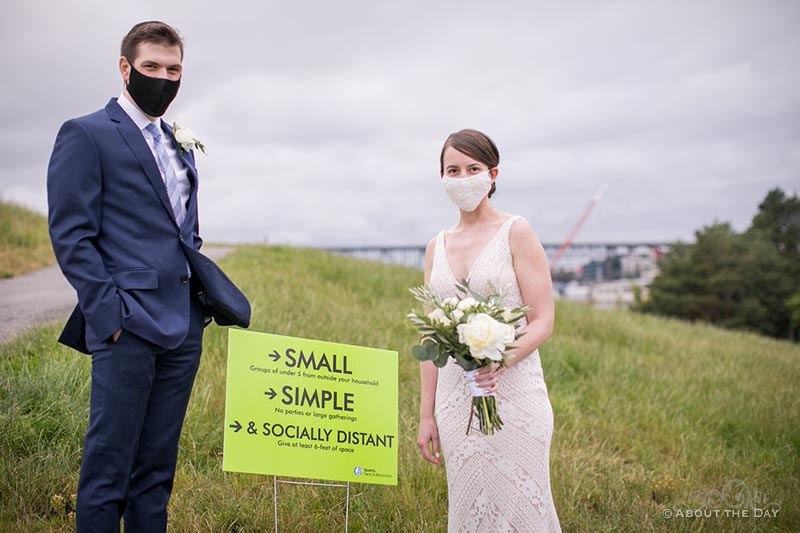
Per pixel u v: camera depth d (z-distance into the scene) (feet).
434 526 13.65
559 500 15.53
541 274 11.32
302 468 11.79
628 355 33.94
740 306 237.04
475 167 11.34
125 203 10.21
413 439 17.39
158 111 10.51
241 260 48.57
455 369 11.58
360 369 12.32
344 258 59.57
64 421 14.89
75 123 10.00
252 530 12.89
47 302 28.86
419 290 10.94
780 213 295.28
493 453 11.16
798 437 22.71
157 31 10.27
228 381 11.48
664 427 22.54
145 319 9.93
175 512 12.98
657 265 264.52
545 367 27.99
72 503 12.83
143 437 10.73
